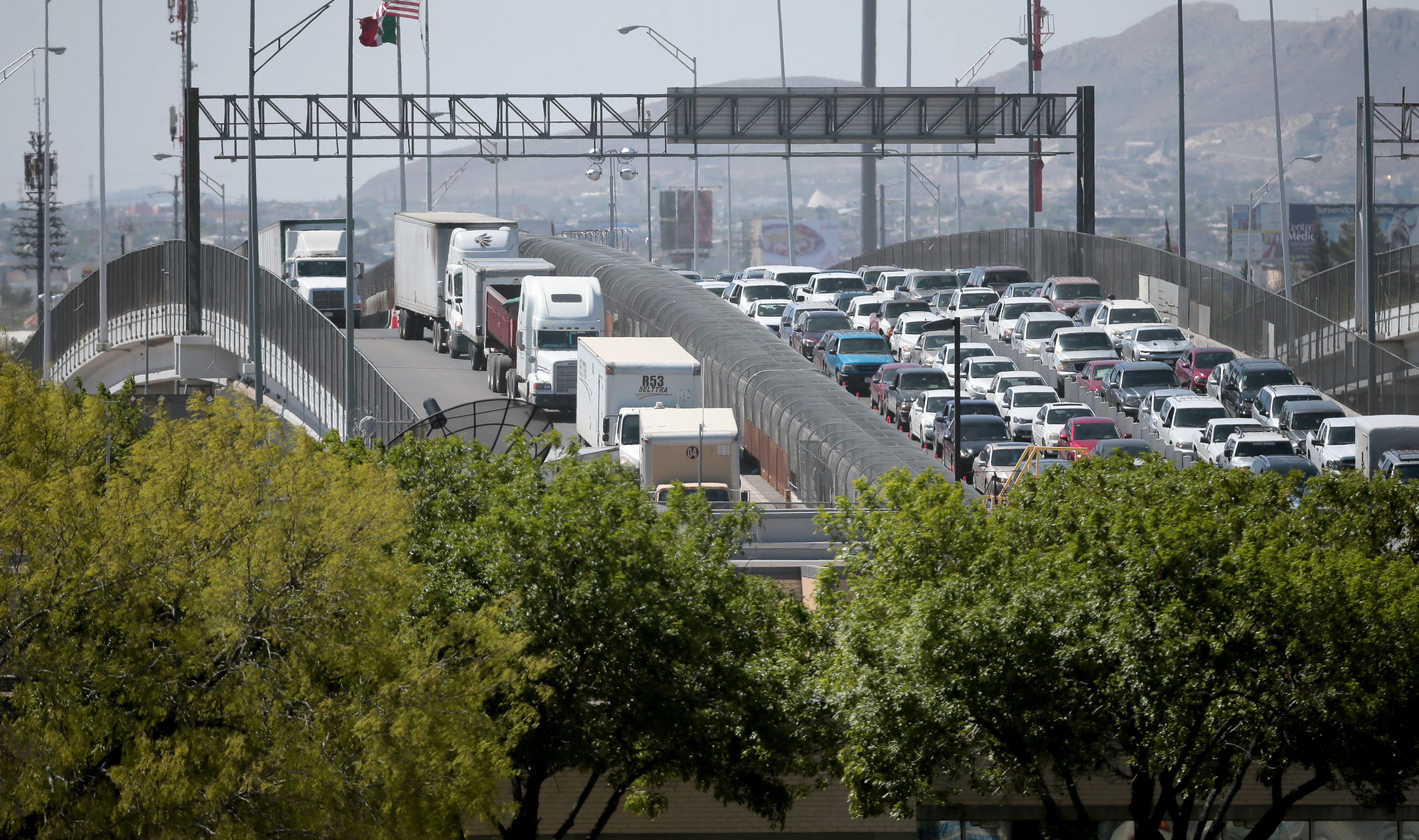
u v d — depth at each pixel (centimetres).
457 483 8094
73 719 5756
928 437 19200
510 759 6881
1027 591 6850
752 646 7631
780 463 17050
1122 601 6694
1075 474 8225
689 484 15288
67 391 6906
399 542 6875
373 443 9512
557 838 7600
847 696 7188
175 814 5809
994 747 7344
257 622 6109
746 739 7450
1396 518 8050
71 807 5869
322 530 6172
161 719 5909
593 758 7244
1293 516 7981
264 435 6619
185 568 6056
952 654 6812
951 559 7681
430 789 6241
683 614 7156
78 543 5909
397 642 6469
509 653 6425
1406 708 6900
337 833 6059
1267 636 6619
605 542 7194
